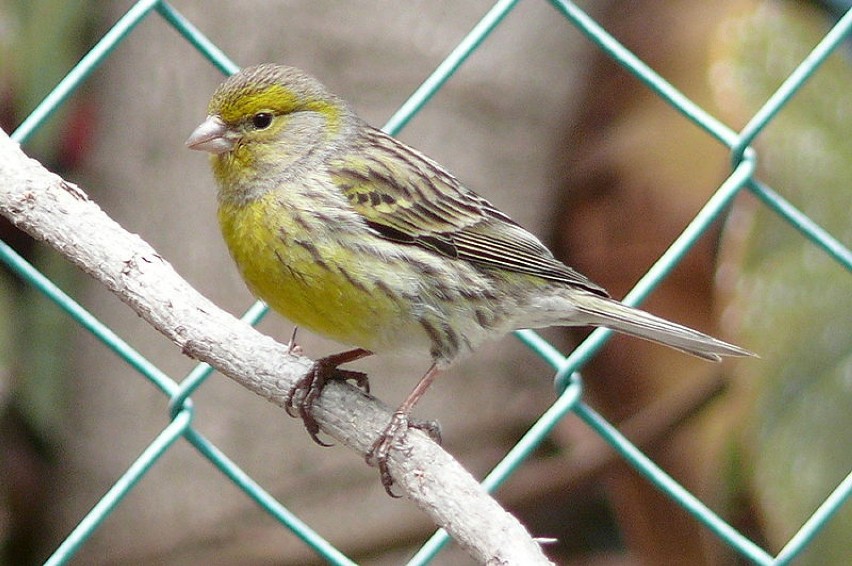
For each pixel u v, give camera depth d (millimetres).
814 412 10406
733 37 11102
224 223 9227
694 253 11906
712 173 11898
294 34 11438
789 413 10414
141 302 7582
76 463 11352
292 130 9289
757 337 10445
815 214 10734
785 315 10445
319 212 9031
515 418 11852
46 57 10961
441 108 11797
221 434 11195
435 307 9242
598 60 12109
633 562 12992
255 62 11375
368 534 11258
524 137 12000
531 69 12016
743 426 10477
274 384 7824
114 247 7566
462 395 11719
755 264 10539
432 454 7156
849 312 10422
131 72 11398
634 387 12047
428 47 11641
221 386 11227
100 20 11422
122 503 11328
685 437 12016
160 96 11352
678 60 12117
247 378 7789
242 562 11188
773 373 10422
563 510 13188
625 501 12352
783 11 11242
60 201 7539
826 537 10477
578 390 9102
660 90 9430
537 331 12805
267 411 11242
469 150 11820
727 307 10523
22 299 11242
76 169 11344
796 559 10469
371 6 11586
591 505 13188
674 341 9320
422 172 9516
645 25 12227
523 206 11945
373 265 9062
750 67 11031
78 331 11328
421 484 7086
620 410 12125
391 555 11625
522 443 9000
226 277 11203
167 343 11305
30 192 7512
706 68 12008
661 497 12164
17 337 11133
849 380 10383
